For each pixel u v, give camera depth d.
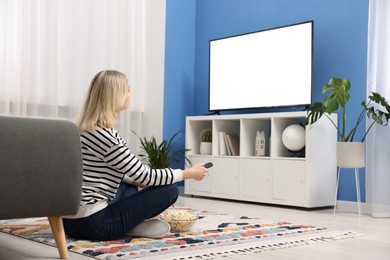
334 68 4.25
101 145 2.14
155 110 5.09
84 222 2.21
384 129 3.67
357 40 4.11
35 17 4.09
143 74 5.06
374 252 2.22
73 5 4.39
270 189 4.16
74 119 4.37
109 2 4.66
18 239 2.39
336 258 2.08
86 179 2.19
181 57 5.25
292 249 2.26
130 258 1.95
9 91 3.97
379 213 3.58
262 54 4.55
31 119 1.77
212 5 5.25
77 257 1.99
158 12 5.11
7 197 1.70
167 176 2.23
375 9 3.76
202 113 5.29
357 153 3.66
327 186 4.05
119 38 4.75
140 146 4.96
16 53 4.00
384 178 3.63
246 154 4.46
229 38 4.84
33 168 1.75
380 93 3.71
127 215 2.25
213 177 4.63
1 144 1.68
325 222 3.24
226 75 4.86
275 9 4.71
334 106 3.66
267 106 4.51
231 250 2.16
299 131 4.08
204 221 3.01
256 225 2.89
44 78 4.18
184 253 2.06
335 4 4.27
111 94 2.16
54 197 1.82
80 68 4.40
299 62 4.26
